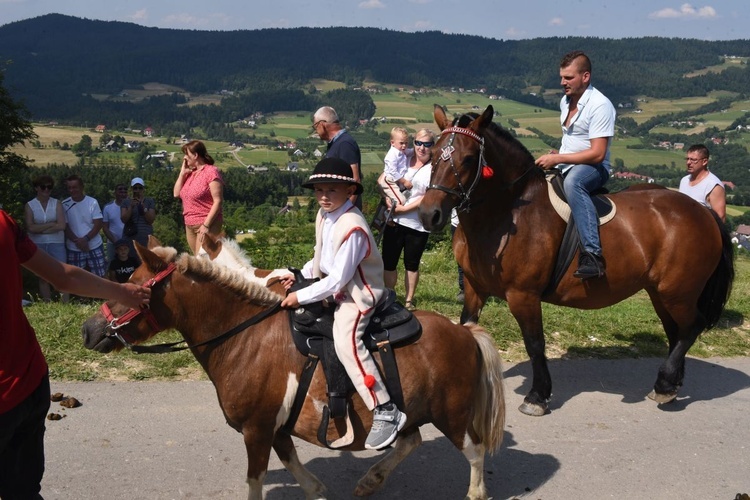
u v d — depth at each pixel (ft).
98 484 14.65
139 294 11.70
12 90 64.54
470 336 13.87
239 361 12.70
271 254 45.19
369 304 12.59
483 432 14.02
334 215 12.84
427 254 42.98
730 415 20.36
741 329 29.22
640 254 19.89
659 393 20.65
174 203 73.61
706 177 26.25
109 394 19.08
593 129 19.47
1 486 10.68
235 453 16.26
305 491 14.06
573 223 19.35
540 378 19.72
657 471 16.65
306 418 12.74
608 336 26.94
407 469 16.12
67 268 10.63
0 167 62.08
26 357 10.16
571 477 16.19
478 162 17.67
